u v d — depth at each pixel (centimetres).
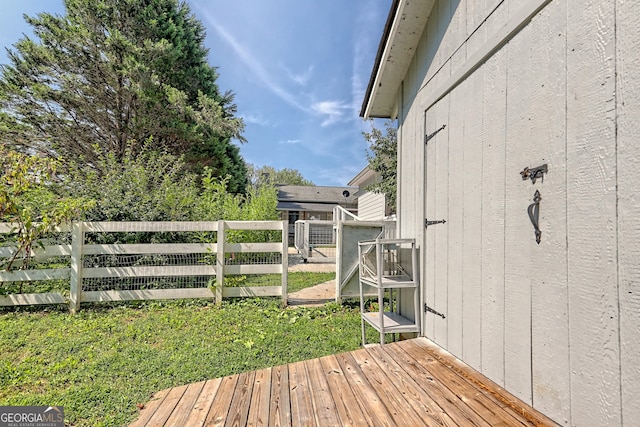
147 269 434
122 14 1002
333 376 186
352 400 159
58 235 450
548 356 133
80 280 413
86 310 405
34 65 943
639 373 98
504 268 162
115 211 479
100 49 964
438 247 236
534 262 142
